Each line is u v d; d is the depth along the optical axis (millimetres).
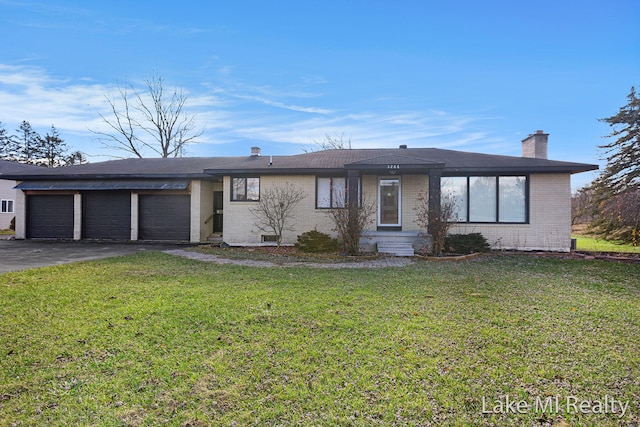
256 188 14367
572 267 9375
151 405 2854
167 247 14031
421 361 3582
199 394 3004
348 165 11969
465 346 3947
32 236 17375
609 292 6484
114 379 3229
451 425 2635
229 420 2676
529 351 3832
